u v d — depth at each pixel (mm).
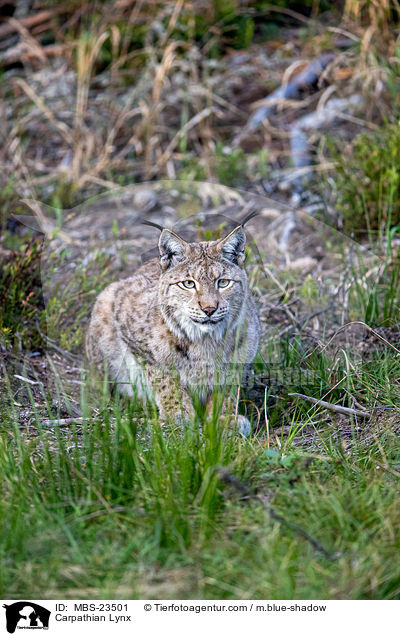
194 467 6711
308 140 16062
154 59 18047
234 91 18406
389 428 7859
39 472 6980
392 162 12984
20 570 5719
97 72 19062
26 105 18203
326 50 17984
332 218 13562
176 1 19281
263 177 15375
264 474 6828
